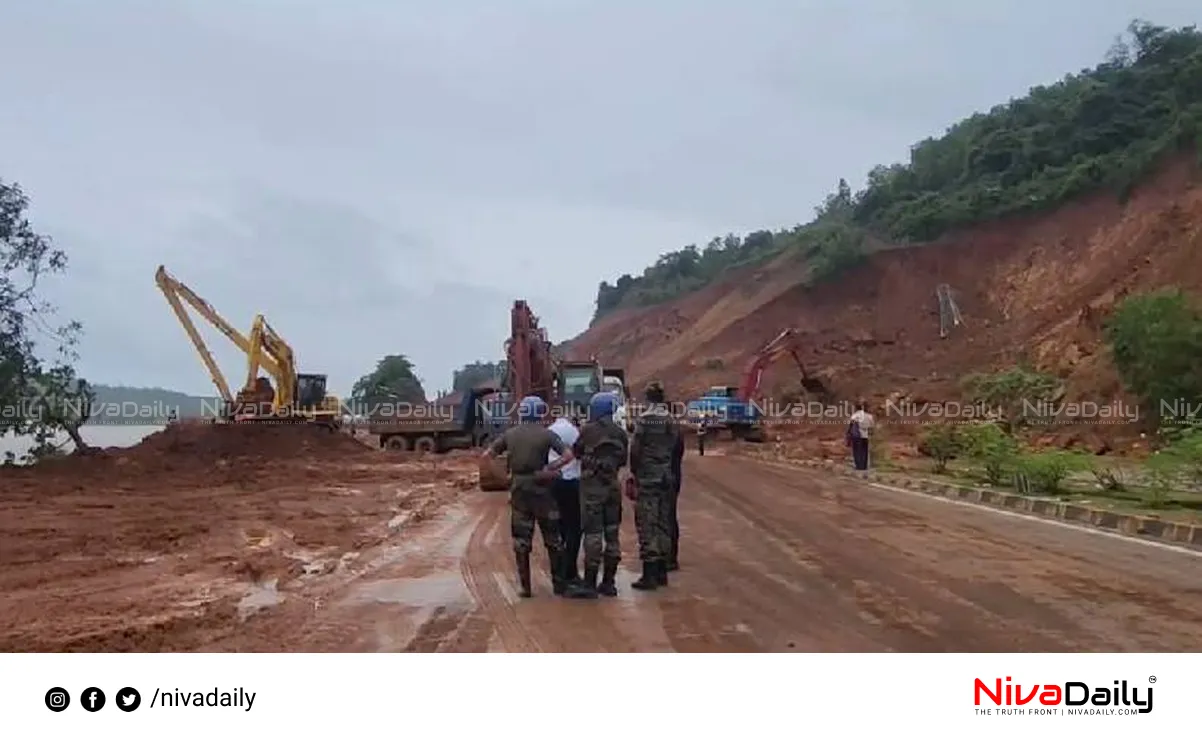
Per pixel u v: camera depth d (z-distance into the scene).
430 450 47.06
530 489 11.57
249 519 20.50
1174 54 87.38
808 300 79.38
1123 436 35.06
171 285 43.44
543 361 35.47
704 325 91.06
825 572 13.03
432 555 14.93
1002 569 13.18
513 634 9.59
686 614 10.47
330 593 11.89
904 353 67.62
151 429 44.66
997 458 24.53
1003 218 76.50
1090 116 81.88
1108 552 14.65
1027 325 62.91
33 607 11.48
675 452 12.83
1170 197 63.19
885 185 100.50
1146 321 33.19
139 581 13.34
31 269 34.28
